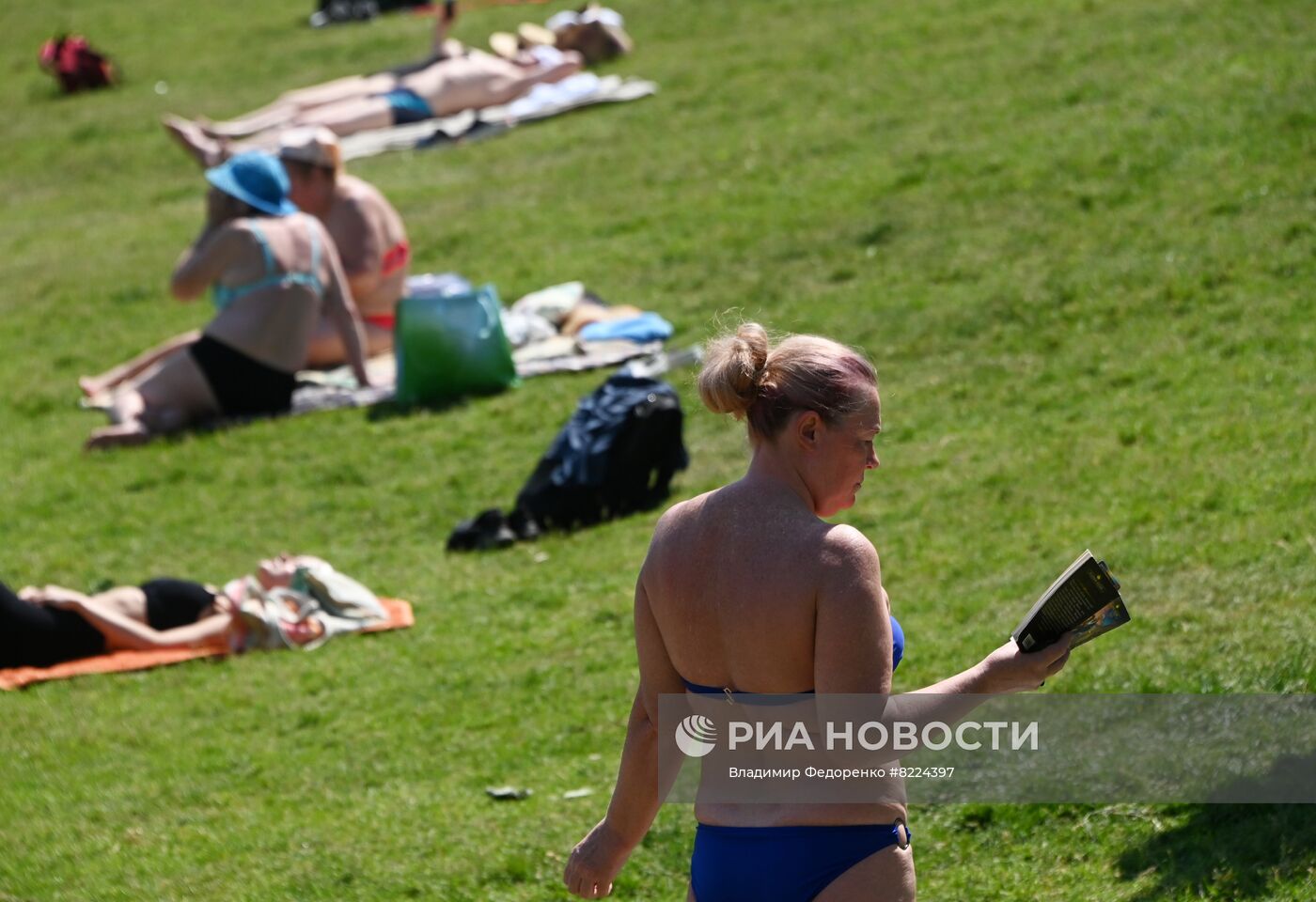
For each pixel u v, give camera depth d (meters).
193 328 57.53
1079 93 58.06
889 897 11.59
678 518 12.29
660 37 87.06
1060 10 71.19
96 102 97.81
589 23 83.31
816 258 50.78
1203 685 20.52
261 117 78.94
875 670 11.31
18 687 29.84
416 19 105.00
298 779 24.55
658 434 36.12
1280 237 41.69
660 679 12.59
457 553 35.28
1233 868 16.72
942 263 47.31
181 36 113.44
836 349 12.01
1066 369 38.22
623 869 19.64
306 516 38.81
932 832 19.16
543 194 64.50
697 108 71.62
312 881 20.67
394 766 24.56
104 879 21.47
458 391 45.62
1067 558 27.42
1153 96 54.84
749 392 12.02
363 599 31.77
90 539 38.75
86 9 125.38
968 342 41.56
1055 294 42.50
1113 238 45.06
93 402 50.34
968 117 59.56
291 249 45.72
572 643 28.86
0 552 38.47
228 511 39.66
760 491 11.95
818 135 63.16
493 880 20.11
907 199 53.09
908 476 33.84
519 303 51.31
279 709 27.62
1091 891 17.22
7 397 52.31
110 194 79.75
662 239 56.41
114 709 28.48
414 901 19.86
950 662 23.81
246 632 31.56
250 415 46.16
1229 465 29.81
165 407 45.84
